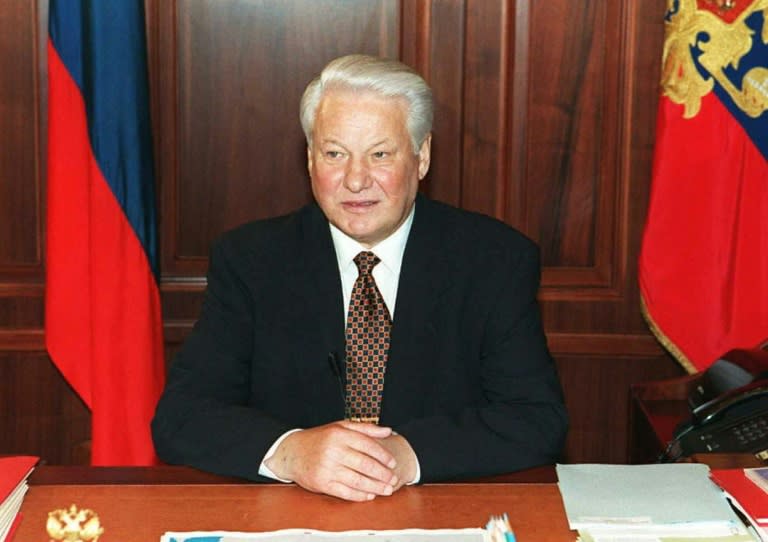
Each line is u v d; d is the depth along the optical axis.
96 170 2.83
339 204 1.89
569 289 3.38
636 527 1.49
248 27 3.29
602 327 3.40
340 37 3.30
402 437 1.74
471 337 2.01
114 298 2.86
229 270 2.05
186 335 3.36
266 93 3.32
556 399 1.92
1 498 1.54
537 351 1.99
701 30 2.94
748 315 2.99
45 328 3.06
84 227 2.93
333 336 1.99
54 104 2.88
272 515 1.54
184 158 3.33
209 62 3.30
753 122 2.94
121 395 2.88
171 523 1.51
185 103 3.31
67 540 1.45
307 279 2.02
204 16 3.28
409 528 1.50
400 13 3.29
